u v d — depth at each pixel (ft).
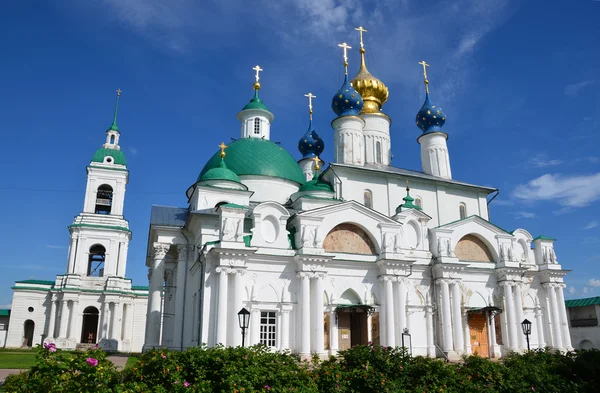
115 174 264.31
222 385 51.72
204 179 156.25
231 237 126.00
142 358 55.52
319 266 133.08
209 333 121.19
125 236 258.37
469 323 151.43
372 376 57.47
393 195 166.61
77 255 248.11
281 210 136.56
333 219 140.87
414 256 149.07
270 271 131.44
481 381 61.46
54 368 45.93
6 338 237.66
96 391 45.98
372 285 141.59
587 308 203.00
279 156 179.01
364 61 208.85
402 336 132.05
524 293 163.32
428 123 197.77
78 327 239.91
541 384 63.16
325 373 58.54
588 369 67.77
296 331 129.08
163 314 159.94
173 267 163.63
